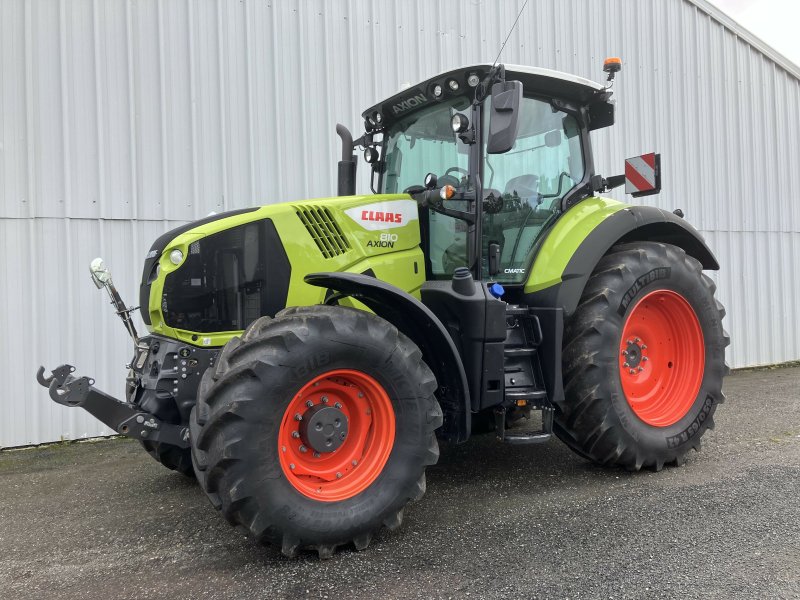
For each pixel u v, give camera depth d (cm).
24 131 490
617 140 745
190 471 383
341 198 339
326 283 282
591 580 230
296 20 577
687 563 241
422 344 317
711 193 805
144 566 260
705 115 804
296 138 579
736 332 815
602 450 351
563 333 355
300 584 236
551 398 338
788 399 585
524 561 248
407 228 349
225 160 552
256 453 241
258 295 311
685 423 376
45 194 497
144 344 324
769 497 311
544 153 373
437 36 644
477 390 316
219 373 250
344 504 260
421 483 278
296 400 258
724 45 817
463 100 353
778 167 859
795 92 877
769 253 848
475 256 333
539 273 349
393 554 260
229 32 552
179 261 302
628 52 752
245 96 558
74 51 503
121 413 288
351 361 263
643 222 380
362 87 607
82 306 509
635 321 383
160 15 527
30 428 494
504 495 331
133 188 523
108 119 514
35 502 357
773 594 216
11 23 484
